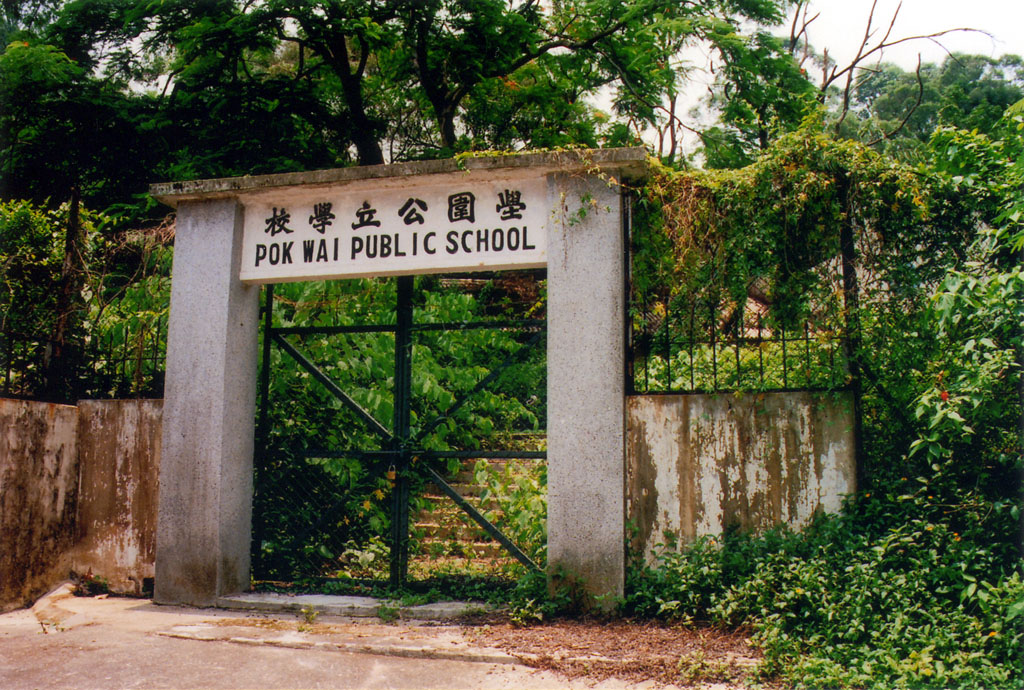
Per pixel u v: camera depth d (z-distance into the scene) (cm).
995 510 455
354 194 585
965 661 377
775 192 530
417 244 566
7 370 616
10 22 1247
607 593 500
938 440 493
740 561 481
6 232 691
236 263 599
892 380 515
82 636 495
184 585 572
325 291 726
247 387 606
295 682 407
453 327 589
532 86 1532
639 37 1400
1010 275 444
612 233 526
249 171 1162
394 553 580
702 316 544
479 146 1309
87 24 1191
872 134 1223
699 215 535
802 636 432
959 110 1539
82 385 685
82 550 632
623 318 524
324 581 599
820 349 520
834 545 472
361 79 1507
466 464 779
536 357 623
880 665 382
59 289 706
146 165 1212
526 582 521
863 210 527
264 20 1163
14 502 581
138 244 773
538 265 550
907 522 473
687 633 464
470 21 1288
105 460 638
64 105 1162
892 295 521
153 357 680
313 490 631
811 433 508
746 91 1431
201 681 409
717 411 523
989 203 518
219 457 574
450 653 445
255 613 551
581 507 510
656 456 529
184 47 1184
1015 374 464
